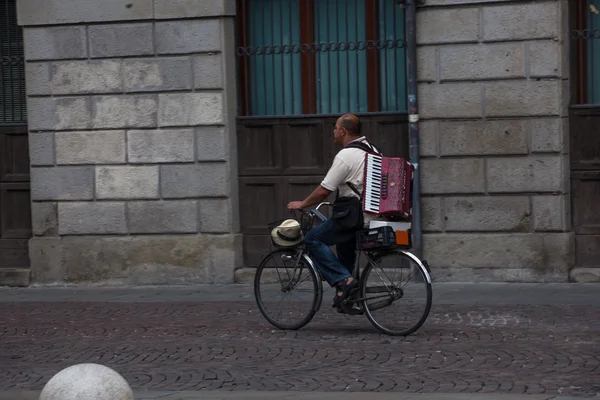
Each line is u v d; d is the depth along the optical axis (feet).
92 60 58.59
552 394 31.32
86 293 57.26
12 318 49.55
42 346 42.19
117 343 42.22
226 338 42.47
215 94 57.36
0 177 61.67
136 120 58.34
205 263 58.13
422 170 55.47
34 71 59.36
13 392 33.78
